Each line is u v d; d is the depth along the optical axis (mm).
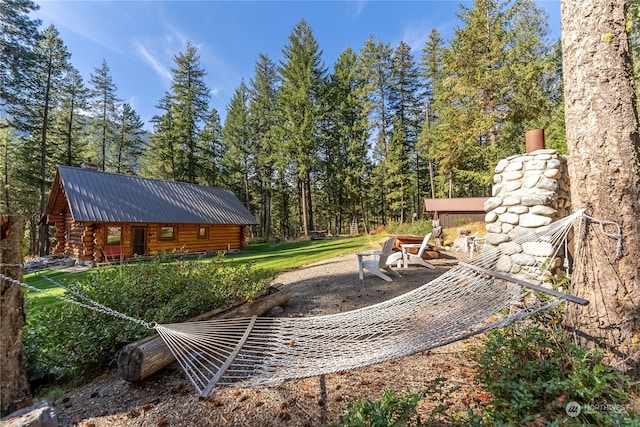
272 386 2490
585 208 2344
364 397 2301
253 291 4309
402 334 2506
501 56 11656
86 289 3436
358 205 24047
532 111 11391
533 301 2762
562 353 2094
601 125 2277
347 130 22594
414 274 6598
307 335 2863
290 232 31516
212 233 14375
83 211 10727
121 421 2188
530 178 4113
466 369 2582
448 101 13281
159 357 2711
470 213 14312
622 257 2168
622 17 2285
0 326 2092
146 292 3736
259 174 25625
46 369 2988
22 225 2279
